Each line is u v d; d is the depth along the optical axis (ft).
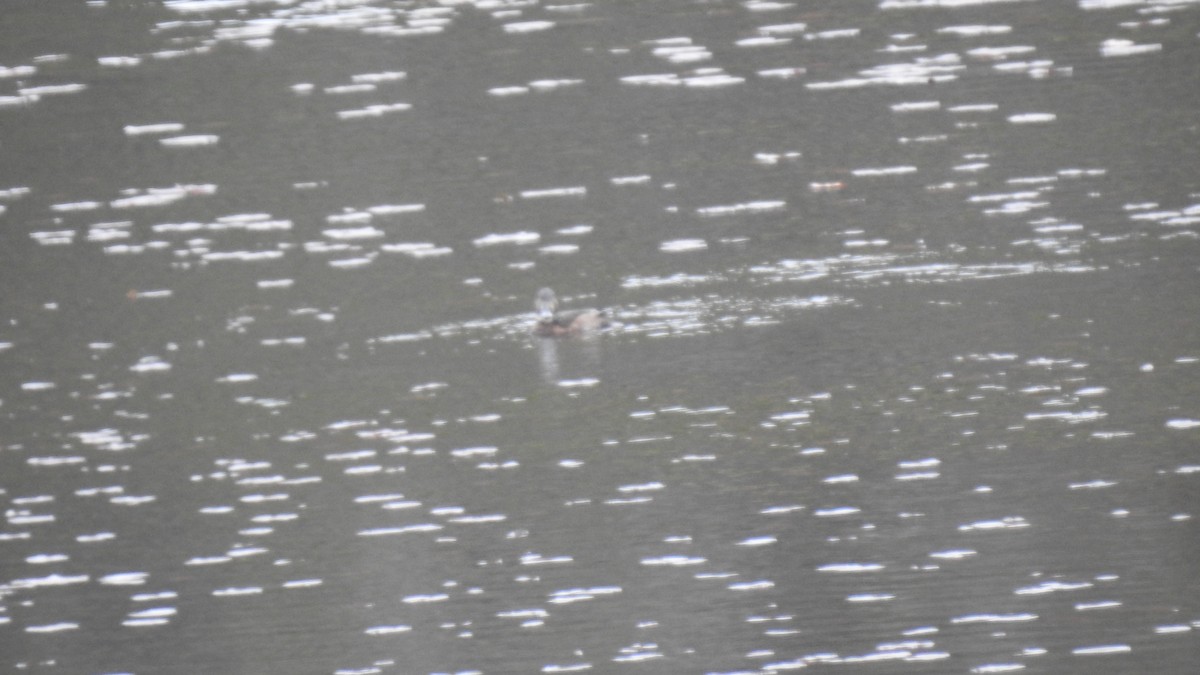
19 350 253.65
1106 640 157.28
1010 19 410.11
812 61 388.16
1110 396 209.15
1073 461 193.26
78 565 186.39
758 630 163.94
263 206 317.42
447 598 174.29
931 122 334.65
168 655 165.99
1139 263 251.60
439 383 230.89
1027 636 158.71
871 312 243.60
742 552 179.63
